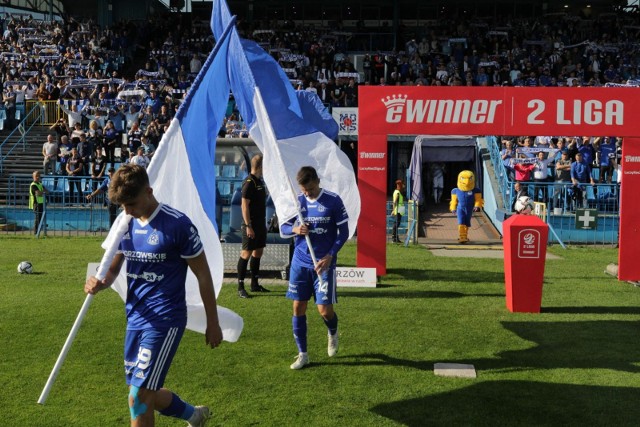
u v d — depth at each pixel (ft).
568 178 62.39
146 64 95.66
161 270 14.10
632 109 35.24
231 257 36.27
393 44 109.09
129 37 107.55
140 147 66.74
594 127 35.47
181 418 15.42
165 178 17.52
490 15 117.60
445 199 75.56
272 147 22.99
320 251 21.48
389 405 18.06
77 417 17.12
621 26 107.76
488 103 36.06
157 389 13.94
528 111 35.78
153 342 13.91
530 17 116.67
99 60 96.78
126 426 16.61
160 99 83.35
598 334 25.39
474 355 22.63
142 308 14.21
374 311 28.89
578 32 106.22
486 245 53.67
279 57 96.53
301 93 34.47
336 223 21.45
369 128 37.14
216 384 19.53
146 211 14.14
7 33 108.37
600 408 17.94
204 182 18.81
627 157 36.09
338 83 84.17
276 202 24.49
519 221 28.89
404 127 36.86
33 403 17.98
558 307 30.01
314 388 19.29
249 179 30.96
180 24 112.06
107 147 70.90
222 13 22.81
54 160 73.67
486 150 69.56
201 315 17.35
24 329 25.09
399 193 55.26
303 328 21.17
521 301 28.89
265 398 18.49
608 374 20.71
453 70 92.32
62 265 40.50
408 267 41.34
